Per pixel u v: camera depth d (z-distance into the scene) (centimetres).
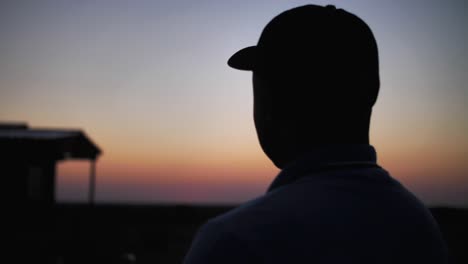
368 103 96
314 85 91
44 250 1252
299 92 92
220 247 79
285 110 94
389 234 85
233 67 108
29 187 1381
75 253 1263
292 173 90
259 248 78
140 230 2267
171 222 3450
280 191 86
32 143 1337
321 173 89
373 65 98
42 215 1419
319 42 92
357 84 94
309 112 92
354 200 86
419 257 88
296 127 93
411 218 92
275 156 99
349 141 93
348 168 90
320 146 91
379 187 91
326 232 80
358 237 81
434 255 92
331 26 93
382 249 83
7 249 1237
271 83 96
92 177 1723
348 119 92
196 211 4594
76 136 1505
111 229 1673
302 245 78
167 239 1788
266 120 98
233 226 80
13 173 1334
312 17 94
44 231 1415
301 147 93
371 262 81
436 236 96
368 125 98
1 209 1312
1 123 1684
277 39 96
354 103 93
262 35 100
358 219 83
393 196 92
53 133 1443
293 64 93
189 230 2672
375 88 99
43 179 1438
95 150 1712
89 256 1252
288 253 77
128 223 2978
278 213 81
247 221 81
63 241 1334
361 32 97
